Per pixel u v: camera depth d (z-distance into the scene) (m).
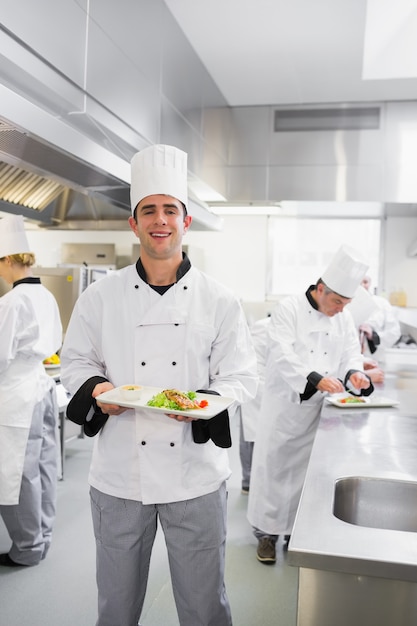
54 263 6.37
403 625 0.99
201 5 3.29
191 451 1.48
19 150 1.89
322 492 1.29
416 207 5.20
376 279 5.90
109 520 1.49
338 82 4.51
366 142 5.03
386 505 1.40
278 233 6.05
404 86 4.57
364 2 3.12
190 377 1.50
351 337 2.62
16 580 2.27
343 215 5.88
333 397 2.42
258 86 4.66
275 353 2.43
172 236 1.46
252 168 5.16
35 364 2.42
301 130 5.11
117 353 1.51
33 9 1.98
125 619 1.52
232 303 1.55
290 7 3.23
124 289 1.53
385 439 1.78
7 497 2.26
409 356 4.35
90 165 2.06
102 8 2.54
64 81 2.20
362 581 1.00
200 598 1.51
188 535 1.48
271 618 2.03
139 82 2.98
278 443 2.50
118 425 1.49
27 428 2.32
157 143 3.29
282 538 2.78
